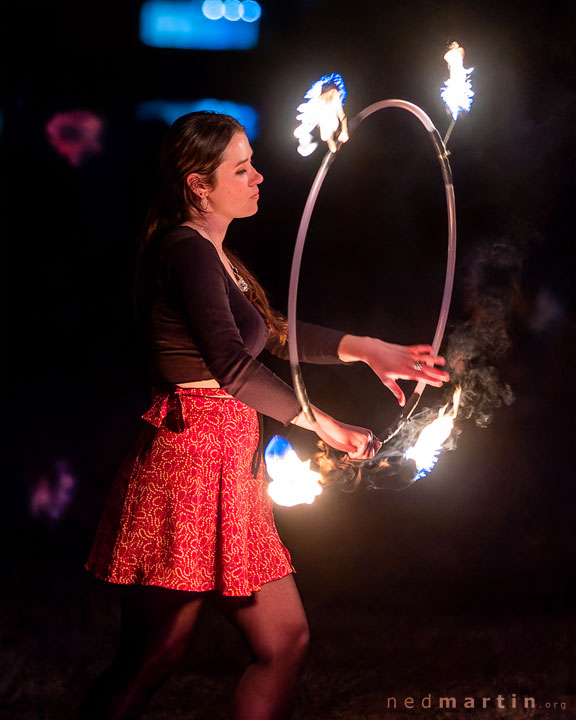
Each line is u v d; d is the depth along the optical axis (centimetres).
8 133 2359
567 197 1512
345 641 783
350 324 1873
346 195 1892
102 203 2380
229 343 415
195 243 435
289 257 2041
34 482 1415
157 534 421
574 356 1495
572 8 1488
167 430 428
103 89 2394
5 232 2344
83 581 967
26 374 2094
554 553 1039
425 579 964
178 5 2383
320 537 1115
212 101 2381
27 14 2342
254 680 437
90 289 2330
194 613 432
